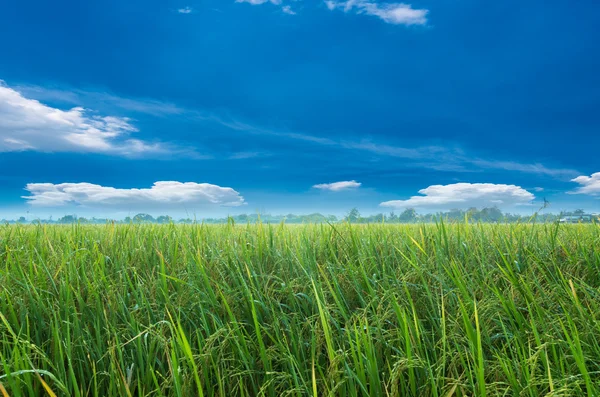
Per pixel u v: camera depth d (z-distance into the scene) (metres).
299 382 2.12
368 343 2.12
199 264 3.11
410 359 1.93
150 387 2.17
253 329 2.59
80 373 2.19
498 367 2.07
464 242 4.04
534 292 2.88
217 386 2.21
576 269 3.34
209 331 2.41
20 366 1.98
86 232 5.06
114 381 2.04
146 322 2.59
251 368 2.22
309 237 4.66
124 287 2.95
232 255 3.51
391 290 2.58
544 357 2.02
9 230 4.78
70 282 3.01
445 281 2.97
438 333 2.40
